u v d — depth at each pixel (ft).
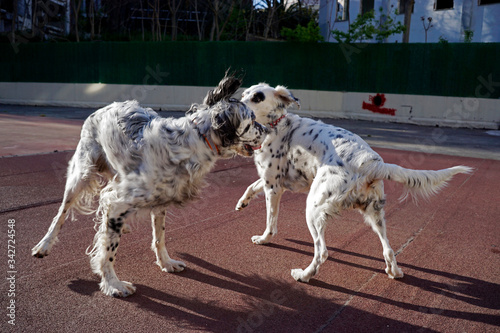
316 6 92.07
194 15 96.78
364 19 61.36
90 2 82.58
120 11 96.43
